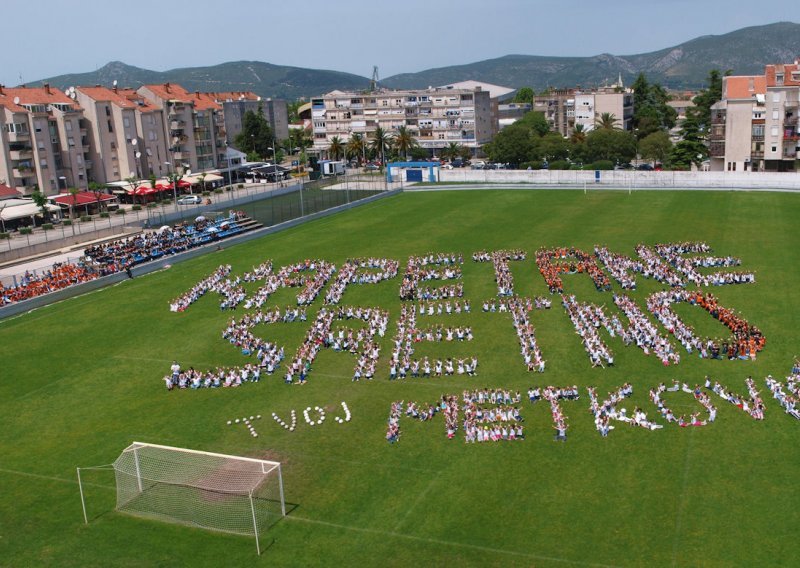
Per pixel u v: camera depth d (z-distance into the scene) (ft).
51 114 606.55
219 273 367.86
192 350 273.95
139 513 171.63
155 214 559.38
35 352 276.82
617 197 556.10
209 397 233.55
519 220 482.69
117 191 620.08
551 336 270.05
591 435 197.26
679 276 337.31
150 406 228.84
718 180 579.07
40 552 159.22
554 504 166.91
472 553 151.64
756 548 149.28
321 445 199.41
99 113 638.94
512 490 173.17
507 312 300.20
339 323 296.71
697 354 247.70
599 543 152.87
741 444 189.37
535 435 198.70
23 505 177.47
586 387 226.99
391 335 280.51
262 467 175.11
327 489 177.68
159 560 154.71
